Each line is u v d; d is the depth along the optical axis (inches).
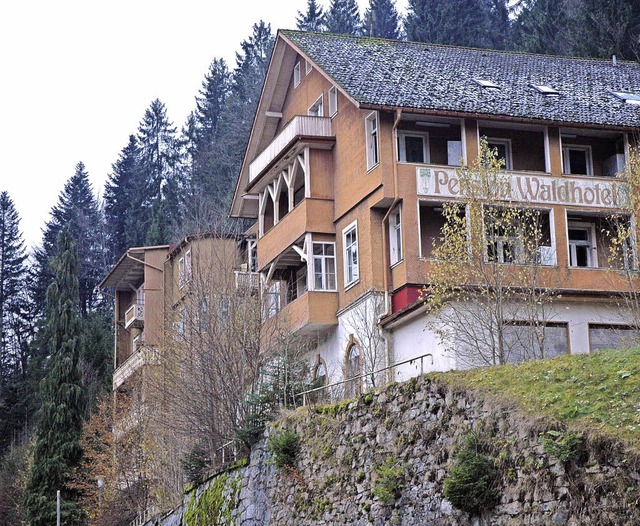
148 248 1966.0
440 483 690.2
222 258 1369.3
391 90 1314.0
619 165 1347.2
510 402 642.8
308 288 1368.1
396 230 1286.9
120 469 1529.3
